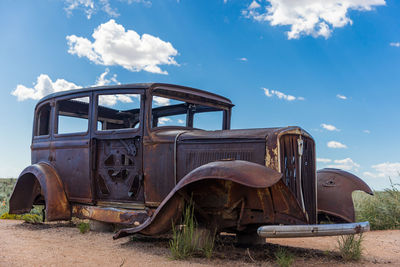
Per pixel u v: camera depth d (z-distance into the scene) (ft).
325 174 19.27
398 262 13.64
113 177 18.15
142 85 17.11
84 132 19.36
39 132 23.31
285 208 12.62
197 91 18.95
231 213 13.70
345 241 14.62
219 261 12.71
